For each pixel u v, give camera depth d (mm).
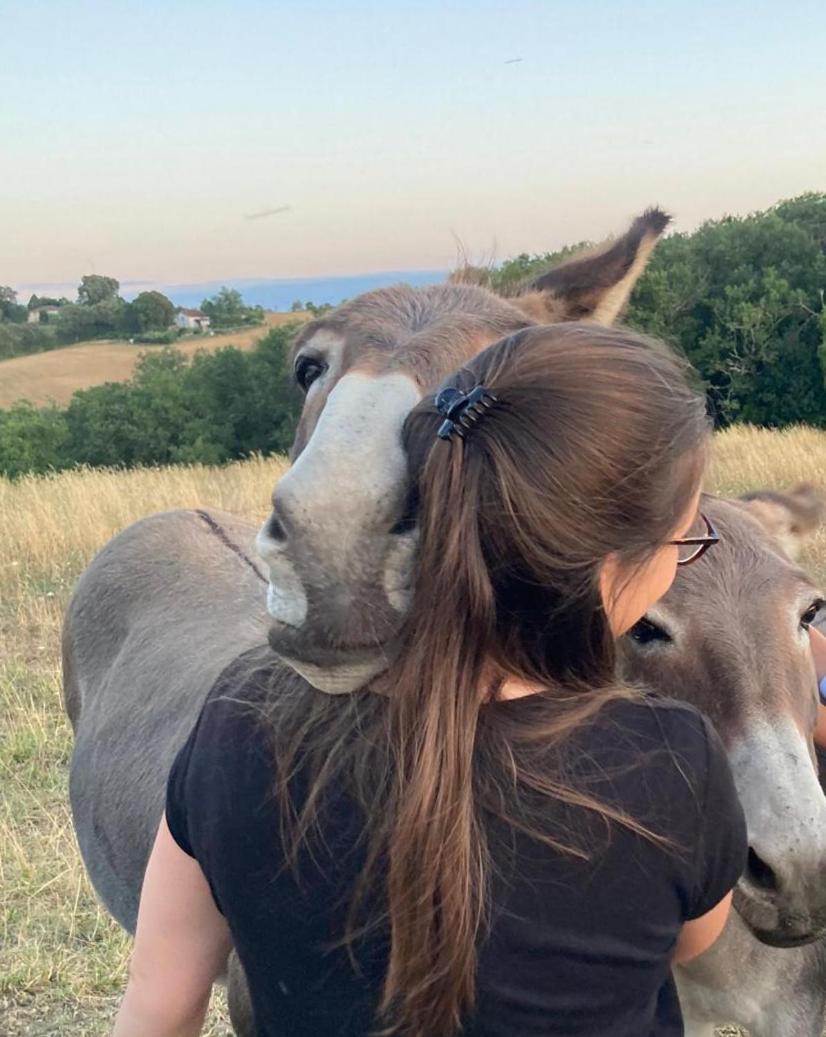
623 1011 1146
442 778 1033
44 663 6930
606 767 1094
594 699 1117
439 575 1045
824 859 1630
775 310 29047
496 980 1087
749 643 1777
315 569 1147
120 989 3518
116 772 2904
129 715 3014
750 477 12680
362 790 1102
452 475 1038
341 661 1140
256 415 31781
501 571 1039
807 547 7547
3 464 29953
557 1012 1104
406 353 1551
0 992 3502
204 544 3660
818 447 14578
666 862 1119
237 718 1215
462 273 2381
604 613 1090
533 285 2365
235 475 16969
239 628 3100
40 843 4367
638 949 1131
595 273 2297
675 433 1062
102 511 12250
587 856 1077
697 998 2180
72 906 3918
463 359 1556
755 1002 2092
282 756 1146
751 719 1730
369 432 1257
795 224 32156
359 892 1101
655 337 1391
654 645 1851
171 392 31859
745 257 31719
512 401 1036
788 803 1650
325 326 1857
